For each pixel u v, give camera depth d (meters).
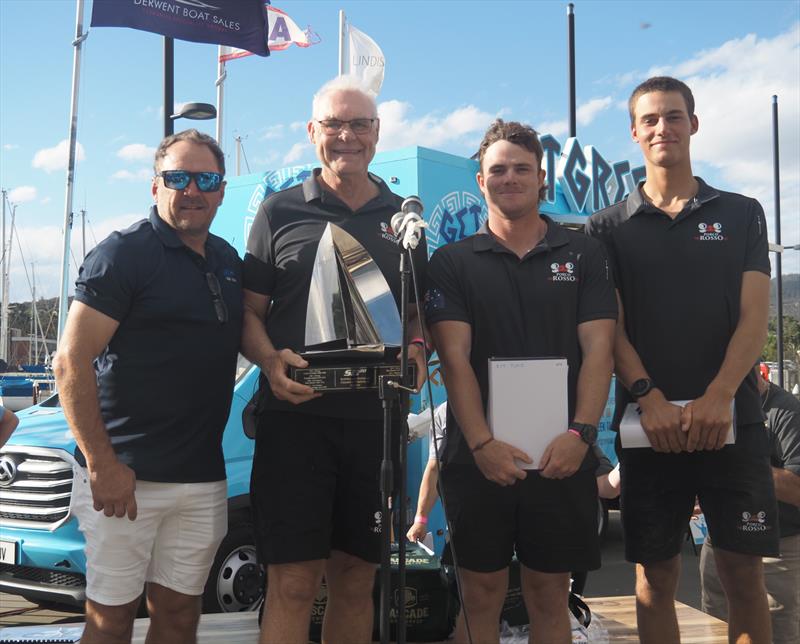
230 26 7.29
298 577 2.69
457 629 2.85
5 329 45.62
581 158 7.72
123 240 2.62
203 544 2.75
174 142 2.72
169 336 2.64
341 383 2.53
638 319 2.89
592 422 2.60
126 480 2.54
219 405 2.77
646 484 2.91
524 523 2.70
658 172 2.90
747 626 2.82
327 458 2.75
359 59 10.41
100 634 2.63
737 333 2.75
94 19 6.86
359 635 2.91
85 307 2.54
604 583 6.28
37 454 4.29
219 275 2.79
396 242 2.89
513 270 2.76
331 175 2.88
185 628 2.80
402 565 2.48
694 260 2.82
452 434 2.80
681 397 2.80
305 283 2.77
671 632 2.96
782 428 3.17
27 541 4.26
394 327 2.70
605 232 3.00
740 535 2.77
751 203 2.89
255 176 6.48
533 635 2.76
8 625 4.71
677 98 2.86
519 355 2.72
